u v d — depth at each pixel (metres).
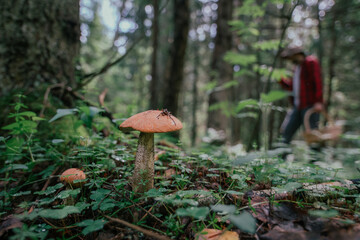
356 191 1.95
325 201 1.87
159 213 1.75
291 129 4.54
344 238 1.33
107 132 3.41
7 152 2.29
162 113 1.78
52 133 2.97
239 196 1.88
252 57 4.22
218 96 6.40
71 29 3.64
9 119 2.89
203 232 1.40
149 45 12.91
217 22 6.78
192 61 16.02
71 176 1.83
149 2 5.02
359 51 10.04
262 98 3.05
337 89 10.27
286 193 1.91
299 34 7.70
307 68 4.04
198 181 2.17
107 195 1.76
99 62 9.27
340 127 3.25
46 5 3.30
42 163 2.58
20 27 3.12
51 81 3.39
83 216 1.79
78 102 3.41
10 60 3.08
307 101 4.09
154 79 6.70
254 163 2.41
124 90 14.67
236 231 1.53
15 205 1.98
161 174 2.34
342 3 6.37
